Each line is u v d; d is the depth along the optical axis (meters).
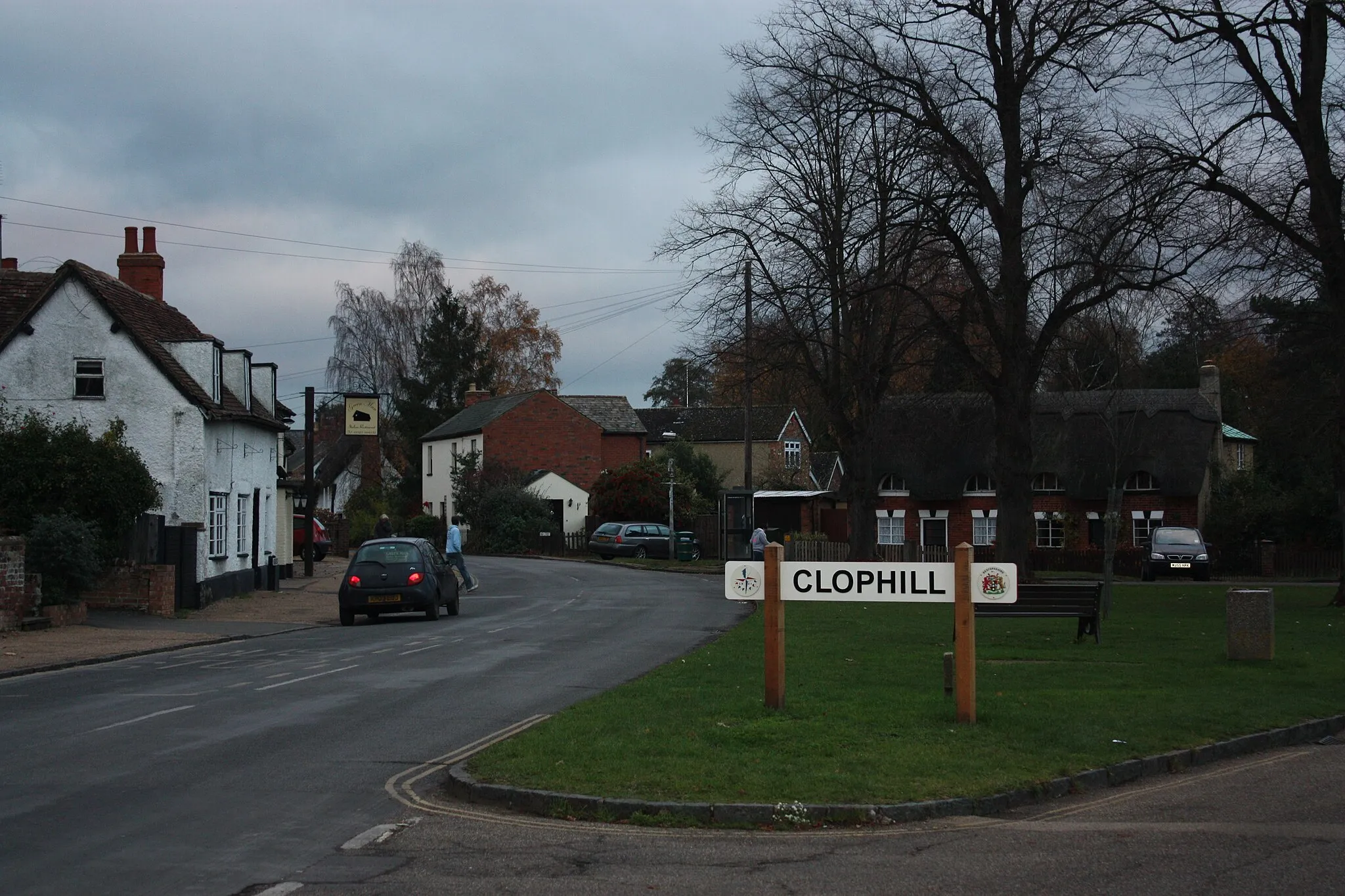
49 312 27.73
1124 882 7.00
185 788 9.34
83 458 24.67
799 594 11.91
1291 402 37.47
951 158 30.62
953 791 8.76
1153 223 26.09
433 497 77.75
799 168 38.19
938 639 19.22
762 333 38.25
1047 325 31.36
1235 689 13.40
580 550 61.69
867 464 39.84
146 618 25.00
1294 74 25.44
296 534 50.91
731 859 7.48
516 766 9.41
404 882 6.98
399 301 75.44
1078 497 55.72
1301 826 8.28
